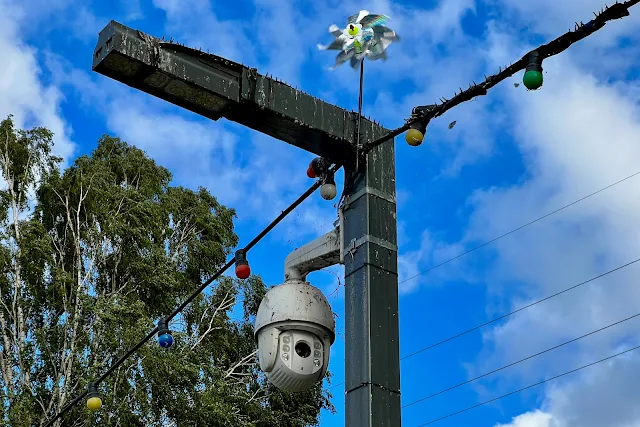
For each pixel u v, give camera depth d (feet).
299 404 81.25
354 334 19.39
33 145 85.10
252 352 83.76
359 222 20.31
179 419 74.23
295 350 20.48
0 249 77.30
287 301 20.65
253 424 76.33
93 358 74.43
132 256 82.74
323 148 21.13
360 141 20.94
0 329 77.97
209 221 89.86
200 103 20.27
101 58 19.26
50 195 83.76
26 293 77.71
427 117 18.81
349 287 19.94
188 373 75.41
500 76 17.53
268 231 23.00
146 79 19.65
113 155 89.97
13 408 69.77
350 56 19.89
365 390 18.66
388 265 20.02
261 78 20.49
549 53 16.80
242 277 23.27
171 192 90.63
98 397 32.35
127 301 78.59
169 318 27.99
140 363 73.92
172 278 81.05
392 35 19.71
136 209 83.92
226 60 20.22
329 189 20.83
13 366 75.87
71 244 83.66
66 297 77.41
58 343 75.87
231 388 78.95
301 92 20.84
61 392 71.92
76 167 86.28
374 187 20.58
